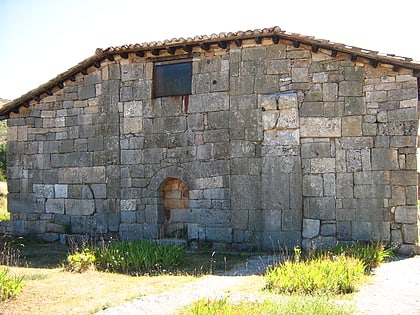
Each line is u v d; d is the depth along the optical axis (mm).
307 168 11227
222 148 11969
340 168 11031
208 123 12148
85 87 13711
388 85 10812
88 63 13242
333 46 10828
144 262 9633
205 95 12219
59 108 14047
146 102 12859
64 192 13844
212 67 12195
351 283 7621
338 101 11133
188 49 12250
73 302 7180
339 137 11078
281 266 8531
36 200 14211
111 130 13219
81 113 13727
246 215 11656
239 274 9094
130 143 13000
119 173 13102
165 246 10570
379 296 7121
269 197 11430
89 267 9750
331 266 8047
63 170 13891
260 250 11430
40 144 14250
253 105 11734
